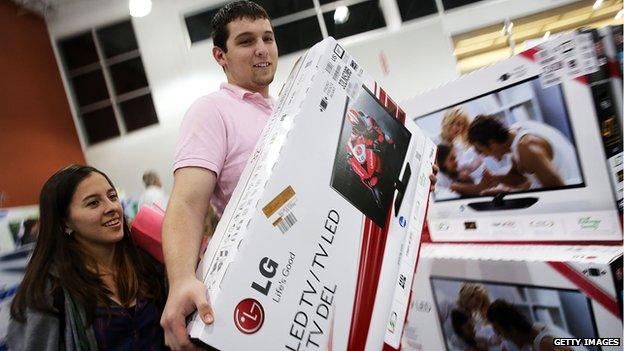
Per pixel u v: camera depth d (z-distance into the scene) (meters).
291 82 0.88
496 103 1.13
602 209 0.95
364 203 0.80
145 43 6.36
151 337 1.04
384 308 0.77
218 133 0.94
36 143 5.77
